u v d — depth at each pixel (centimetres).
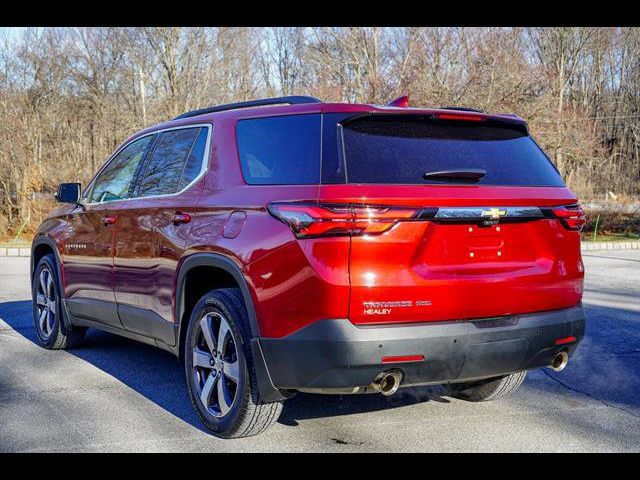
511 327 362
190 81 2655
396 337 330
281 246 345
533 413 445
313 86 2694
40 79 2219
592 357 599
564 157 2488
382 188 338
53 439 390
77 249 561
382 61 2350
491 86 2052
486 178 374
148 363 566
